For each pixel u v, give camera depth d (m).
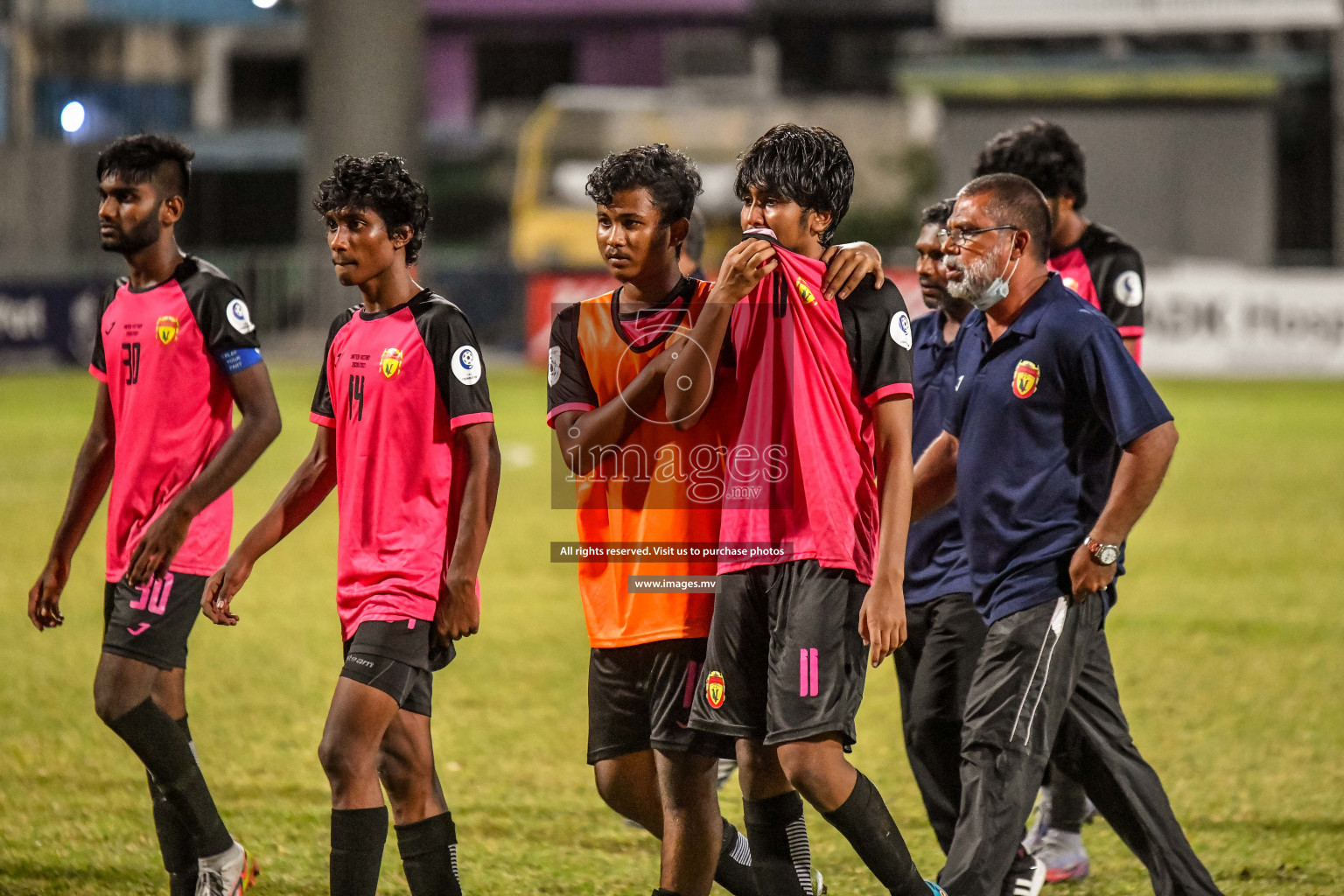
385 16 100.06
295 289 92.38
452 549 13.28
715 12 127.94
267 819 18.09
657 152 12.60
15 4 122.56
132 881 15.76
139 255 14.55
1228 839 17.52
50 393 71.56
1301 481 49.38
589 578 12.97
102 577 33.69
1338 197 111.12
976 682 13.93
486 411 13.05
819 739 12.06
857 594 12.33
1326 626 29.80
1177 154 112.56
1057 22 113.69
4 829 17.53
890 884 12.48
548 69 131.75
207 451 14.59
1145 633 29.23
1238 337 85.31
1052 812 16.58
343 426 13.28
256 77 130.62
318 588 33.28
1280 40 114.88
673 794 12.70
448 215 119.19
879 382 12.32
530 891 15.75
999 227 13.95
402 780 13.28
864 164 113.06
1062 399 13.85
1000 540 13.97
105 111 126.12
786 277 12.28
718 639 12.45
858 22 126.44
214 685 25.00
